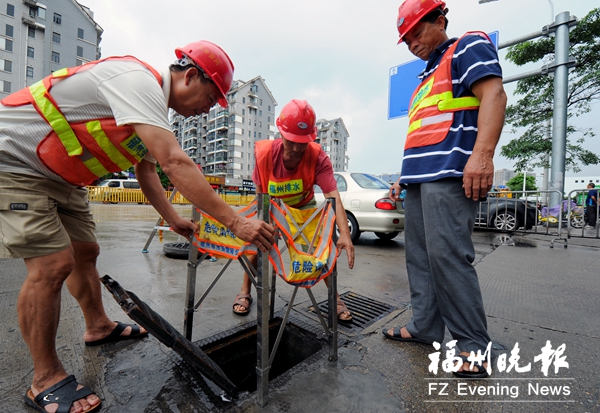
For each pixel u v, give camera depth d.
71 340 1.87
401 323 2.28
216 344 1.92
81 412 1.27
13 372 1.54
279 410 1.33
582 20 12.01
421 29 1.74
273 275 2.21
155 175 1.81
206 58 1.35
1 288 2.62
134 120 1.16
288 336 2.22
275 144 2.21
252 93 60.00
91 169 1.40
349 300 2.73
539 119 13.82
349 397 1.43
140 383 1.49
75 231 1.64
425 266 1.93
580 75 13.07
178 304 2.48
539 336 2.03
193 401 1.38
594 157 13.45
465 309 1.63
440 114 1.66
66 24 37.03
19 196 1.25
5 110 1.24
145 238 5.52
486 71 1.46
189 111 1.46
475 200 1.54
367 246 5.47
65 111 1.24
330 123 78.38
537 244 5.93
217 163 61.84
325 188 2.20
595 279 3.37
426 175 1.68
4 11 32.28
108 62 1.26
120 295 1.24
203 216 1.78
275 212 1.42
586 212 10.59
